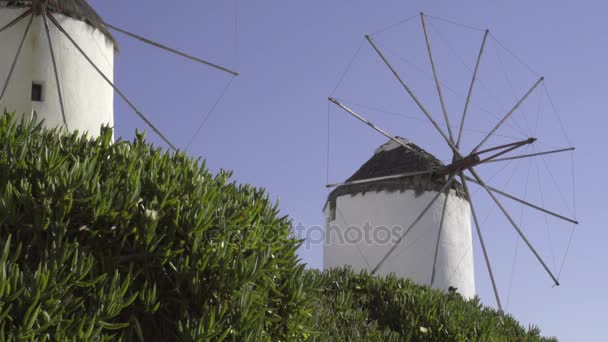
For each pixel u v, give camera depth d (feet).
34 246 14.60
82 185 15.24
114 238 15.48
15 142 15.88
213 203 17.16
